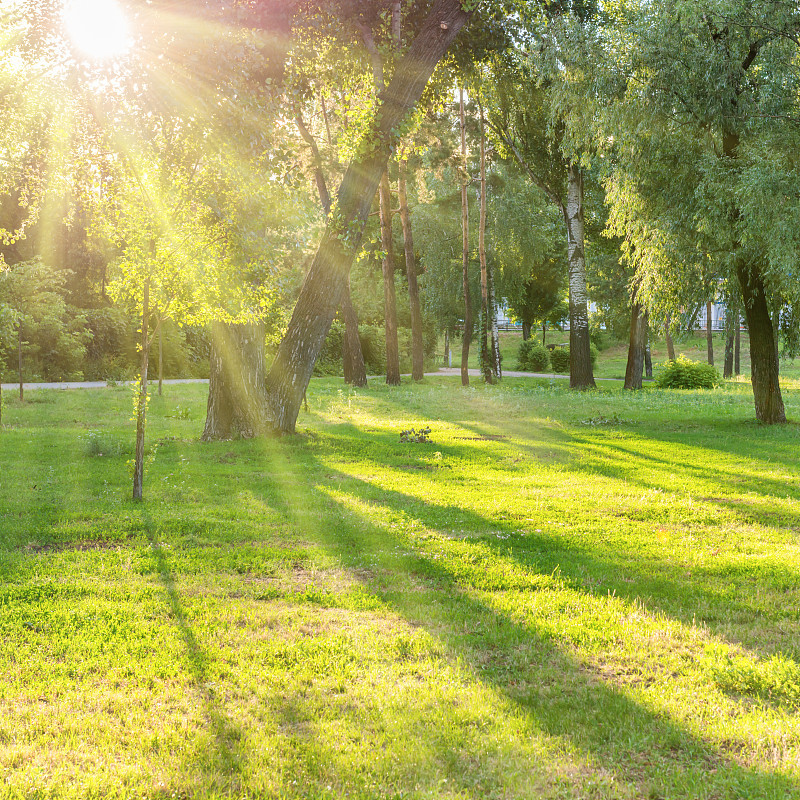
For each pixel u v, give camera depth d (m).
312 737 3.63
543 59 18.61
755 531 8.17
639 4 17.84
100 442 13.35
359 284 54.34
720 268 17.03
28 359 33.75
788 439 16.09
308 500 9.65
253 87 10.41
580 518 8.81
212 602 5.62
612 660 4.66
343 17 15.34
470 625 5.21
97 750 3.50
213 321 15.04
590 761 3.46
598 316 48.62
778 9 15.73
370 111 14.83
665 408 24.12
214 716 3.84
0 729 3.66
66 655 4.58
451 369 57.78
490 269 41.69
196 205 9.43
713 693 4.19
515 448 14.99
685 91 16.20
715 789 3.24
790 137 15.34
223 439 15.36
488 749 3.54
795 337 18.89
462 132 33.12
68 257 37.56
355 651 4.68
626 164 17.62
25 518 8.22
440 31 14.87
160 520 8.23
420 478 11.55
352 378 35.19
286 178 10.47
